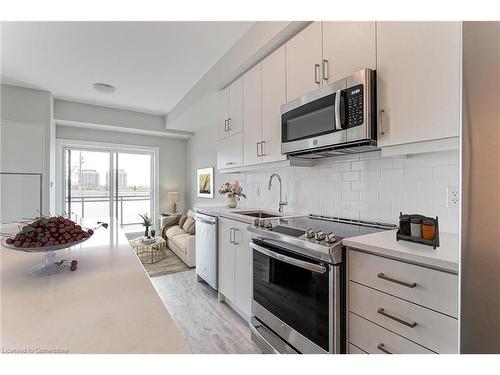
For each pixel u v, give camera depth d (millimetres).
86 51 2666
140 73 3191
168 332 598
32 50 2635
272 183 2814
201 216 3055
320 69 1706
